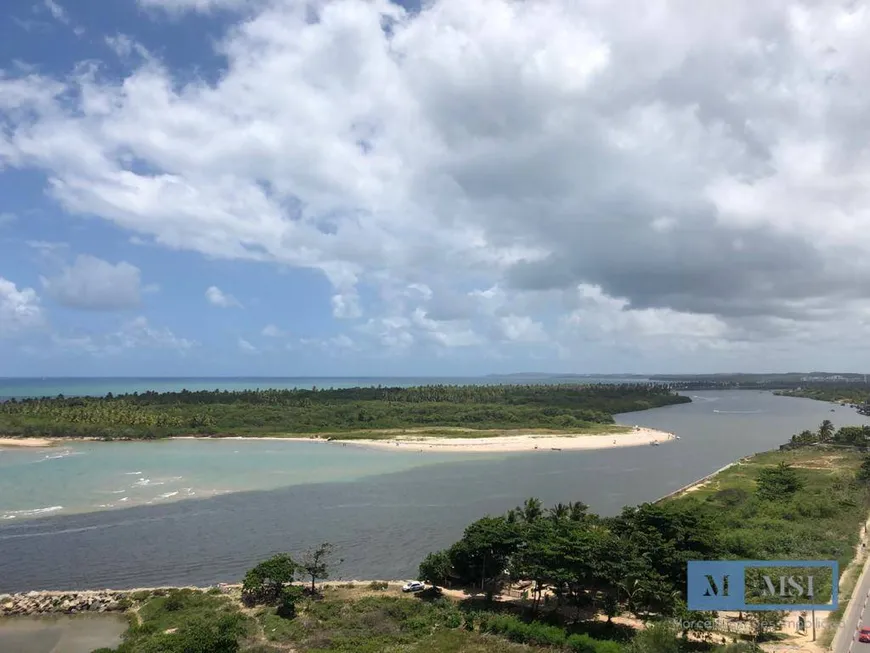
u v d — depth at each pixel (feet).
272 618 181.27
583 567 176.24
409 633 172.76
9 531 281.13
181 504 334.44
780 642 154.51
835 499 314.14
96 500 341.21
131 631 174.81
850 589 188.85
